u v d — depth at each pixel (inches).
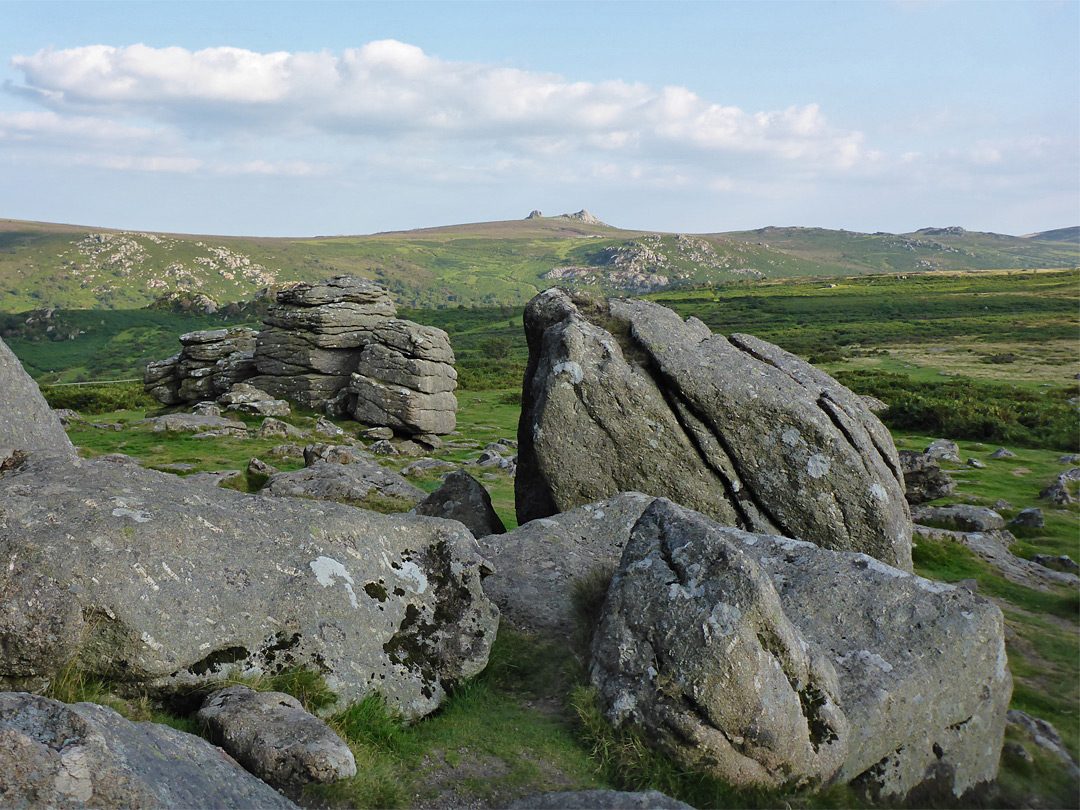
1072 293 6855.3
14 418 444.8
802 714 266.4
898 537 477.7
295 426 1630.2
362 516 316.5
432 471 1140.5
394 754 252.2
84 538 241.8
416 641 296.4
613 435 498.9
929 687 300.4
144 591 240.8
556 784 247.6
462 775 247.1
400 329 1720.0
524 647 324.2
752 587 270.4
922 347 3833.7
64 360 6023.6
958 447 1480.1
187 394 1971.0
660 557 300.5
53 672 228.4
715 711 256.5
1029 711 368.5
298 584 275.4
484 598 321.1
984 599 333.1
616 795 230.5
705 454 491.2
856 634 320.5
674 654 268.5
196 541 263.4
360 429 1681.8
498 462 1190.3
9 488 263.9
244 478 918.4
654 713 263.3
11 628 221.0
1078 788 308.5
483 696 293.6
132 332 6791.3
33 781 160.9
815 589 342.0
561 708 288.7
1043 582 592.4
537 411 510.3
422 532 329.7
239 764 218.5
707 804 247.9
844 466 477.1
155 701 240.5
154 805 171.3
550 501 522.0
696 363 502.6
